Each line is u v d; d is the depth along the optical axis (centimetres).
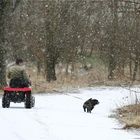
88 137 1238
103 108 2422
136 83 3984
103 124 1561
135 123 1502
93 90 3809
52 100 2827
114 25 2980
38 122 1491
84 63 6184
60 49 4928
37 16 5084
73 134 1271
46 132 1274
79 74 5731
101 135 1291
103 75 5350
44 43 5003
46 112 1844
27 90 2141
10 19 3697
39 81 4562
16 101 2145
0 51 3584
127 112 2088
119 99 2972
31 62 6000
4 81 3575
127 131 1417
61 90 3719
